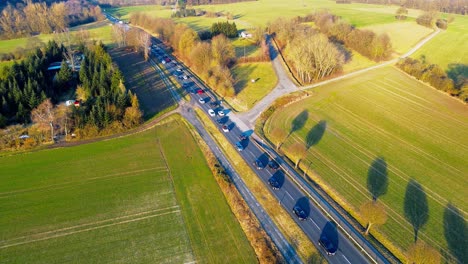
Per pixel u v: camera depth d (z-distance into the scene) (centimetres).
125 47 18075
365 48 15975
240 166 8194
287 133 9688
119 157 8581
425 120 10456
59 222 6494
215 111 11075
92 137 9394
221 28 18450
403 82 13388
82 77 12088
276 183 7406
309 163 8294
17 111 10125
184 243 6053
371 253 5819
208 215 6694
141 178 7775
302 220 6494
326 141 9275
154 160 8475
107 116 9538
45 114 9662
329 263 5650
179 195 7238
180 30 17088
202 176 7856
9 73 11250
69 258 5738
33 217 6600
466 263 5631
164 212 6762
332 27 18188
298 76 13712
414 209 6831
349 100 11800
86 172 7969
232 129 9944
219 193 7306
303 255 5809
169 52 17512
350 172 7969
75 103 10950
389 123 10281
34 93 10231
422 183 7625
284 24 18275
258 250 5869
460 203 7038
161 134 9694
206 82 13412
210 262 5681
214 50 14025
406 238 6116
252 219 6538
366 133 9712
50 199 7081
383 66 15125
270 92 12331
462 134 9694
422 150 8906
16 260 5675
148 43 16638
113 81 11525
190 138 9506
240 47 17012
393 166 8212
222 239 6134
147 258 5753
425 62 15288
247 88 12681
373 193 7269
